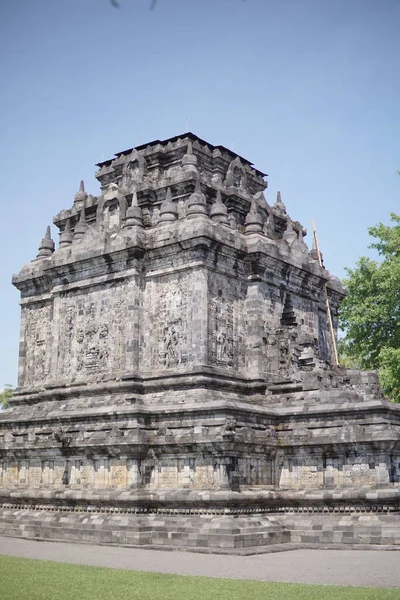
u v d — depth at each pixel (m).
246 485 38.59
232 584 22.97
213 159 55.78
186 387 42.69
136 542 36.34
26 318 54.53
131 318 45.12
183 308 44.34
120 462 39.91
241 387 44.66
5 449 45.47
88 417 42.44
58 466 43.09
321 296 53.41
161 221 47.31
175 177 50.53
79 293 49.28
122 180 53.56
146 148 55.28
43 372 52.12
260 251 46.34
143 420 40.50
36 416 45.91
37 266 53.81
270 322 47.47
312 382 43.12
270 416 41.22
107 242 47.22
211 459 37.81
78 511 41.00
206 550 33.59
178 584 22.95
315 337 51.53
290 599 20.09
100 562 29.42
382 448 37.78
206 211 46.56
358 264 66.25
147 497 38.28
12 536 42.22
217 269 45.16
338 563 28.98
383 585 23.03
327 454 39.69
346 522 36.88
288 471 40.78
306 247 52.25
